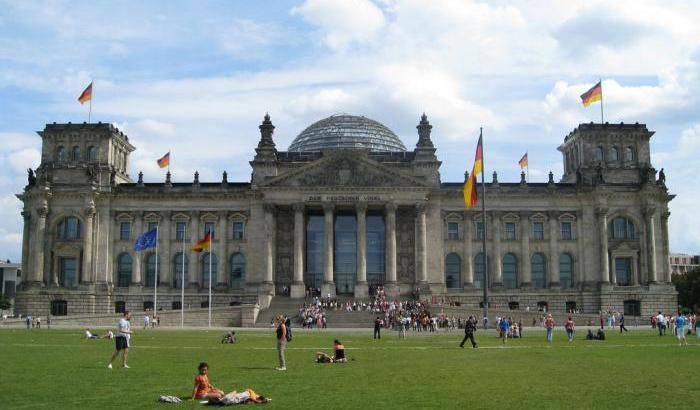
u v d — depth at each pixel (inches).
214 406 1363.2
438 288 6141.7
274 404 1381.6
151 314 5182.1
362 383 1676.9
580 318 5260.8
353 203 6072.8
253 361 2233.0
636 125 6515.8
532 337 3693.4
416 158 6289.4
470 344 3102.9
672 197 6328.7
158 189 6358.3
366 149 6412.4
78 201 6264.8
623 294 6131.9
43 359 2222.0
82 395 1473.9
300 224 6077.8
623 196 6309.1
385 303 5354.3
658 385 1636.3
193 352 2578.7
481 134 4313.5
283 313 5433.1
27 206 6250.0
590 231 6314.0
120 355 2400.3
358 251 6013.8
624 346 2942.9
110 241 6299.2
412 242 6323.8
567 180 6889.8
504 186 6382.9
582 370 1953.7
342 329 4785.9
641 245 6284.5
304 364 2143.2
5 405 1352.1
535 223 6387.8
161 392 1523.1
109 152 6471.5
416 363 2170.3
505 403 1390.3
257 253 6210.6
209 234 5315.0
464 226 6323.8
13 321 5196.9
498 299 6205.7
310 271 6382.9
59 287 6136.8
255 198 6284.5
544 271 6358.3
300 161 6417.3
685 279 7696.9
